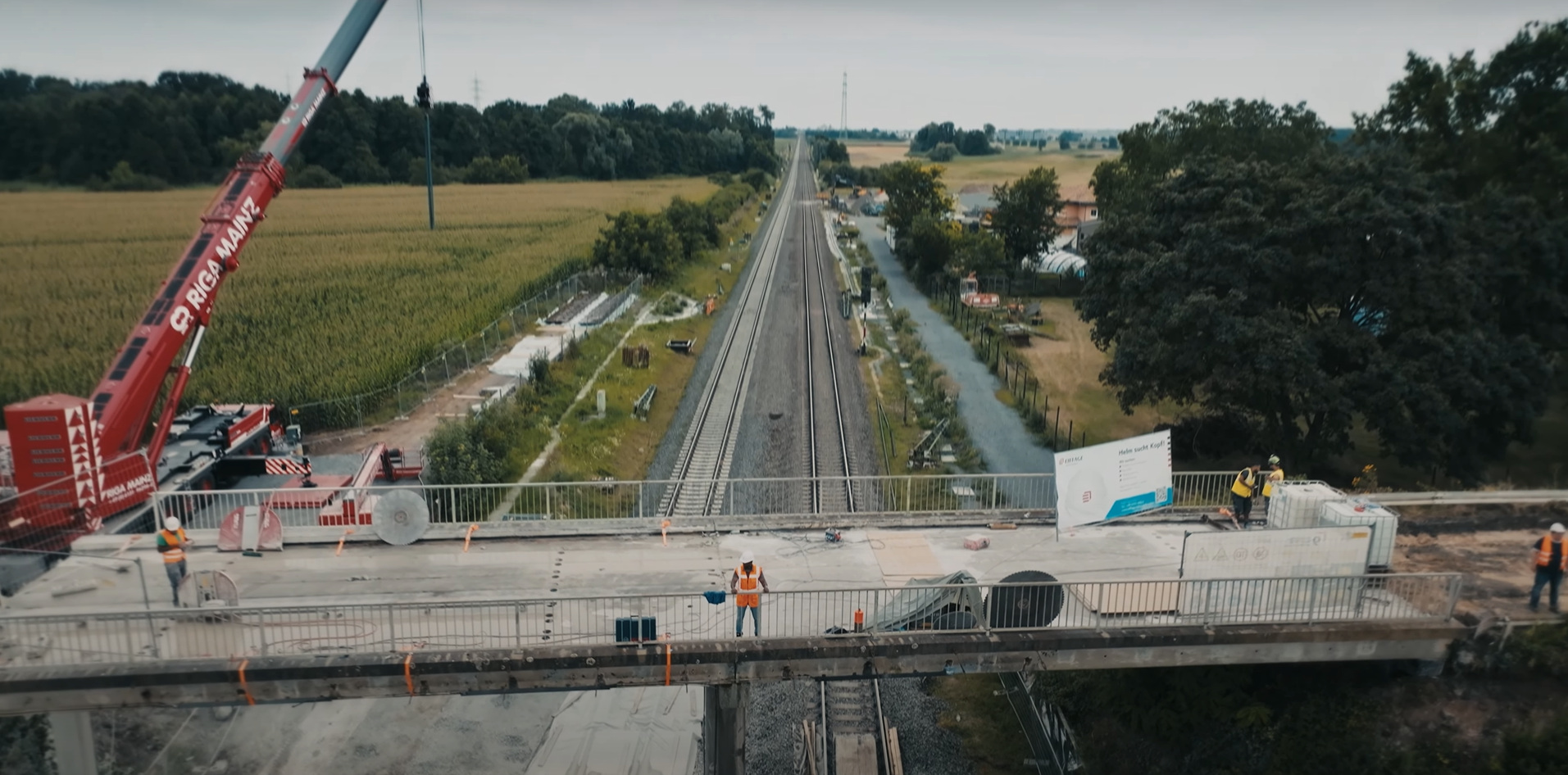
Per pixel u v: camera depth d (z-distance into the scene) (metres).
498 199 138.25
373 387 45.22
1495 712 19.58
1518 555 24.19
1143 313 37.34
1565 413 47.69
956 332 71.00
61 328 55.88
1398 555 24.12
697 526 25.27
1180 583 19.66
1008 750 24.50
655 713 25.34
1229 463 40.19
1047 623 19.55
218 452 30.56
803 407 49.78
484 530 24.62
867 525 25.70
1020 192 95.00
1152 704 22.58
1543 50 42.94
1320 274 35.16
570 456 39.41
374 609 18.30
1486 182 44.03
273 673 17.48
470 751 23.62
